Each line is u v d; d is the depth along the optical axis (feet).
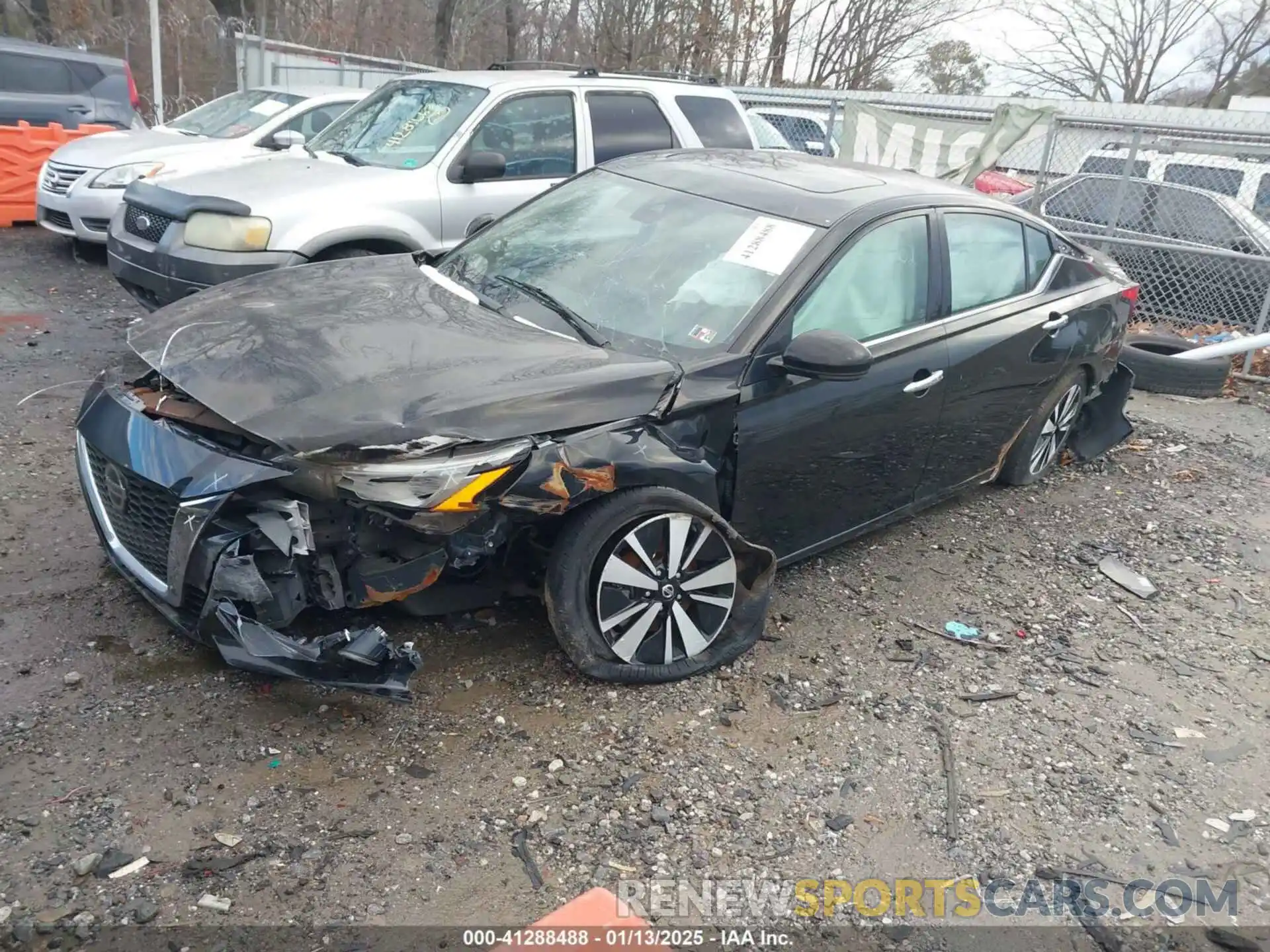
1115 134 31.91
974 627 14.14
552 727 10.85
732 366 11.89
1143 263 30.45
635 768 10.41
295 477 9.59
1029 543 17.04
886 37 75.92
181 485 9.82
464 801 9.70
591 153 23.93
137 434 10.48
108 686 10.73
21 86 41.14
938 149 30.60
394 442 9.49
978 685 12.72
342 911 8.34
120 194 28.81
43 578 12.59
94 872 8.47
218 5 71.20
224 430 10.34
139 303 23.81
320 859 8.83
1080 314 17.42
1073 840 10.23
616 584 11.19
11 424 17.43
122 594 12.35
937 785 10.78
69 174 30.01
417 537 10.22
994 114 30.99
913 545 16.52
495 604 12.35
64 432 17.35
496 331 12.08
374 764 10.03
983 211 15.94
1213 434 23.99
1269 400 27.04
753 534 12.88
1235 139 29.94
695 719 11.31
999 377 15.64
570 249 14.20
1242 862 10.17
